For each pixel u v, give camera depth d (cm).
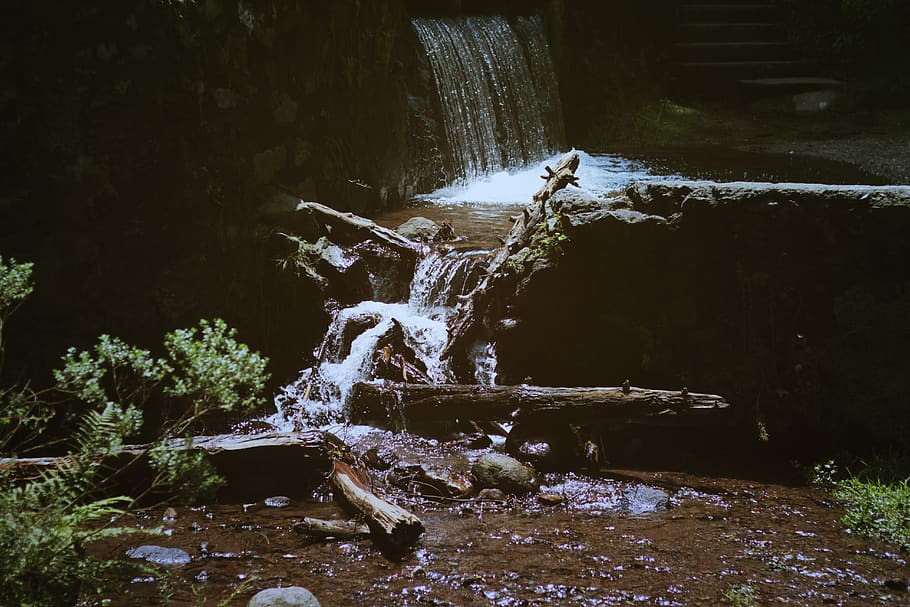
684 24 1412
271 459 546
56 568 346
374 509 488
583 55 1257
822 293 599
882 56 1372
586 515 518
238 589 419
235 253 699
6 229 583
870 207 581
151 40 640
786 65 1374
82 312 613
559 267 650
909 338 585
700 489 559
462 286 717
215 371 386
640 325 640
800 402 606
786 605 414
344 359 698
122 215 631
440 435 640
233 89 709
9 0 576
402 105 938
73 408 590
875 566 455
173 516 506
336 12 820
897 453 579
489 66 1082
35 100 588
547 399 597
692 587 430
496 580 436
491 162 1072
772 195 600
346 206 846
